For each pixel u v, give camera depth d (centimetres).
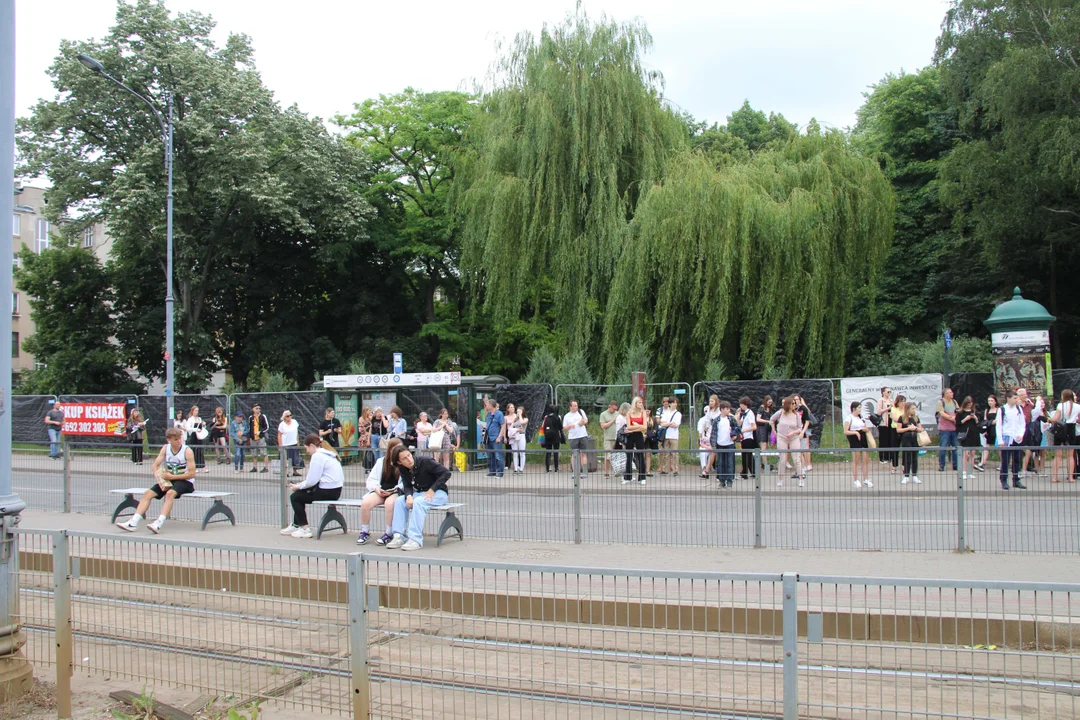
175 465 1223
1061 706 490
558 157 2536
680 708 443
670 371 2462
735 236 2266
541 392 2248
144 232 3475
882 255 2500
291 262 4141
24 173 3391
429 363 4291
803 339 2512
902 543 982
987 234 3425
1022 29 3319
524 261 2530
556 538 1084
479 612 640
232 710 453
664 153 2550
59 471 1482
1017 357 2000
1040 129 3059
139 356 4050
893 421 1747
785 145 2594
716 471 1034
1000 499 961
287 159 3656
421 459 1073
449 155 3056
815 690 523
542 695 459
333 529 1208
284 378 3956
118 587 595
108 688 580
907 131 4316
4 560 562
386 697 513
